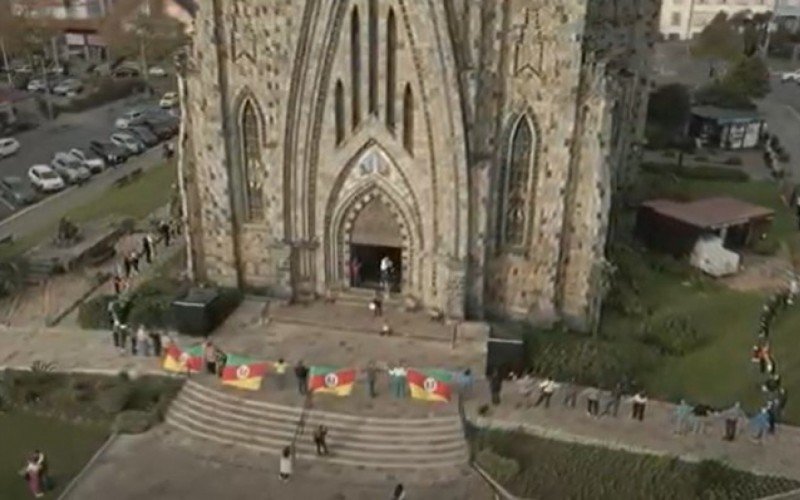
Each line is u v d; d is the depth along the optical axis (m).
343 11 50.25
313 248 56.28
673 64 151.88
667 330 54.81
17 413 47.91
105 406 47.69
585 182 51.88
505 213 53.69
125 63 145.38
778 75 150.00
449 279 53.56
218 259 58.41
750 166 94.75
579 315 54.47
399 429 45.19
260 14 51.66
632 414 46.66
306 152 53.69
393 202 54.19
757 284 63.38
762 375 50.22
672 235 67.31
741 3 191.12
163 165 95.19
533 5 48.69
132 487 42.09
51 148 102.81
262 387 48.19
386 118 52.09
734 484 41.25
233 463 44.12
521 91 50.66
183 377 49.50
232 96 54.41
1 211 80.25
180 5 150.00
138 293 57.38
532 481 42.22
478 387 48.59
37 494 41.25
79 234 70.75
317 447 44.47
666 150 99.25
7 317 57.56
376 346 52.19
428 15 48.69
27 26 133.00
